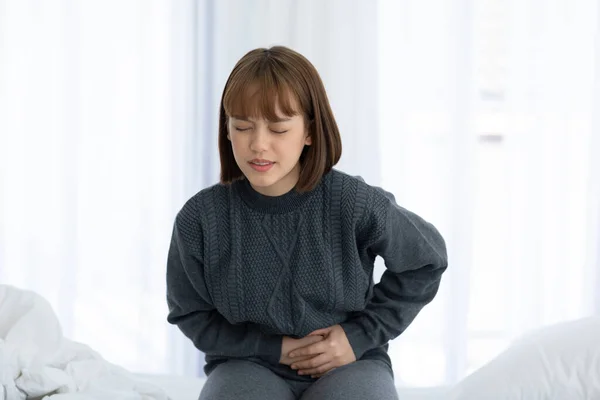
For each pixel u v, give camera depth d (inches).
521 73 143.7
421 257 85.5
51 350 88.4
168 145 149.9
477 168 146.9
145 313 152.0
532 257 145.7
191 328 88.0
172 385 104.9
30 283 153.0
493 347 150.4
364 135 145.3
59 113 149.9
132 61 148.7
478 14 144.8
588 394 82.9
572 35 142.6
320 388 81.0
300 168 82.3
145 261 151.2
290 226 81.8
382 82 145.7
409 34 143.9
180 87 148.1
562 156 144.3
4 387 79.0
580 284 147.7
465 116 143.4
